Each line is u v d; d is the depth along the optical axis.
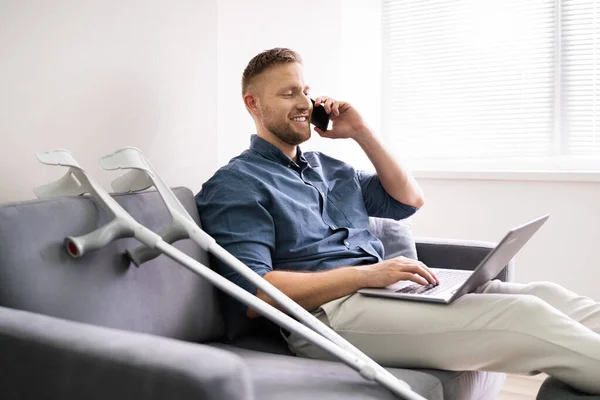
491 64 3.13
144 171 1.55
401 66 3.30
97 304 1.41
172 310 1.58
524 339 1.49
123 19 2.02
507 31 3.10
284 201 1.87
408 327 1.60
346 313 1.67
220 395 0.94
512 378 2.59
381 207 2.23
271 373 1.43
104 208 1.46
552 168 3.04
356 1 3.18
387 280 1.68
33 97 1.76
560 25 3.00
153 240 1.41
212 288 1.74
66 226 1.40
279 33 2.87
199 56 2.31
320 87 3.01
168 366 0.97
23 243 1.31
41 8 1.77
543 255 2.94
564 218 2.90
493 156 3.15
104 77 1.96
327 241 1.94
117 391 1.00
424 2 3.23
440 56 3.22
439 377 1.57
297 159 2.08
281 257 1.87
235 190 1.83
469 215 3.05
